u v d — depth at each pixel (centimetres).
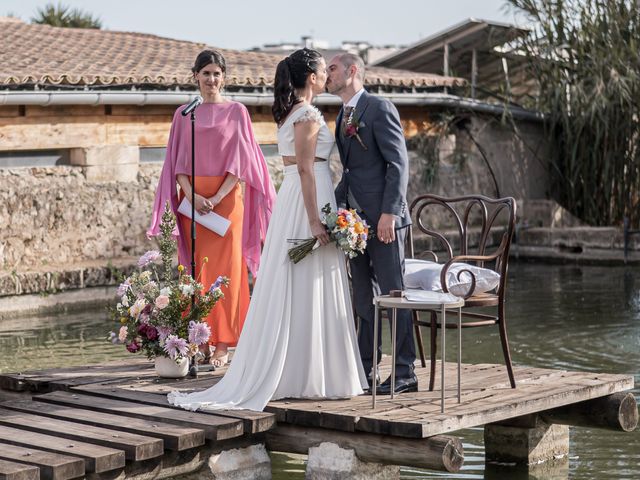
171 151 790
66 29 1886
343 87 656
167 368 720
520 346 1088
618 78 1891
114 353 1016
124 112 1452
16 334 1130
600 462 721
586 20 1988
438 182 1911
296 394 646
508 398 646
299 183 652
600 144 1991
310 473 617
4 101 1291
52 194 1367
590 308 1328
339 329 647
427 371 743
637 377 940
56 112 1378
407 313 663
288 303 642
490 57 2280
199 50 1819
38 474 525
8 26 1792
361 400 640
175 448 575
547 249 1898
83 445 566
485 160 1983
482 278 670
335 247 650
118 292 733
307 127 636
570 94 1998
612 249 1855
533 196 2070
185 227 792
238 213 788
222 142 782
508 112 1936
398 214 638
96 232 1416
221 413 618
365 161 651
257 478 629
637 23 1947
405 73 1988
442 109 1922
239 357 654
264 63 1784
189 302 720
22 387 725
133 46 1773
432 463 579
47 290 1293
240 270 782
